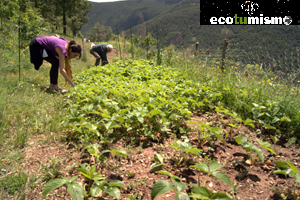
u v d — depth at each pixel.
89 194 1.48
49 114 3.07
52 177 1.78
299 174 1.67
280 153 2.27
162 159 1.95
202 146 2.38
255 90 3.52
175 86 4.17
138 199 1.56
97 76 5.00
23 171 1.85
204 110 3.58
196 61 7.04
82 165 1.61
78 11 45.78
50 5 37.66
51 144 2.33
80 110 3.20
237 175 1.88
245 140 2.06
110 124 2.26
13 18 8.56
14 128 2.58
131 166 2.00
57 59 4.43
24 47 8.05
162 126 2.62
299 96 3.23
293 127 2.71
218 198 1.23
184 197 1.24
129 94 3.44
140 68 5.98
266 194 1.65
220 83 4.38
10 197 1.54
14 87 3.93
